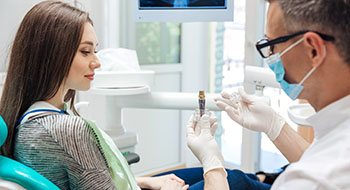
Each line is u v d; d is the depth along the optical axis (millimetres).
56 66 1227
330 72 810
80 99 2781
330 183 709
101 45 2975
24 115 1230
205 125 1502
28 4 2666
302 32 813
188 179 1823
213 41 3594
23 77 1237
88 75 1302
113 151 1410
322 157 768
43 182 1117
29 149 1181
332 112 822
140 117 3369
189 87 3557
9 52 1320
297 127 2266
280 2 848
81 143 1189
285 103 2385
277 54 893
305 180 737
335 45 781
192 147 1446
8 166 1109
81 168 1187
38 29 1216
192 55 3529
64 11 1248
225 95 1544
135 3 2326
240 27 3410
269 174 1797
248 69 1941
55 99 1288
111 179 1261
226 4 2240
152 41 3307
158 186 1628
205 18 2270
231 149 3703
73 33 1236
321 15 774
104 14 2941
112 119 2273
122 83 2113
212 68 3631
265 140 3168
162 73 3381
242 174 1615
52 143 1169
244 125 1457
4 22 2588
